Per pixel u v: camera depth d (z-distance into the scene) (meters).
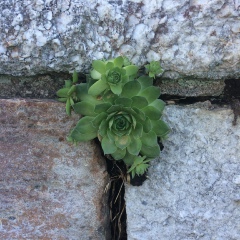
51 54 0.21
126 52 0.22
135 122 0.21
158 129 0.22
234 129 0.23
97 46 0.21
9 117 0.23
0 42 0.21
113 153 0.22
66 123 0.23
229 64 0.22
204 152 0.23
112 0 0.21
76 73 0.22
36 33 0.21
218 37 0.21
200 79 0.23
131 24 0.21
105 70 0.20
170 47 0.21
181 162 0.23
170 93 0.23
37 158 0.23
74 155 0.23
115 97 0.21
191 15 0.21
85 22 0.21
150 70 0.21
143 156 0.23
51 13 0.21
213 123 0.23
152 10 0.21
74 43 0.21
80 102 0.21
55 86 0.23
